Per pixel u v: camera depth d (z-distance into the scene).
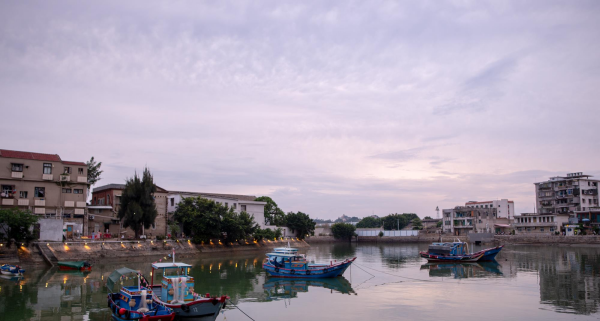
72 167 64.25
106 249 56.50
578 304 30.08
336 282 41.47
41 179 60.78
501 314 27.34
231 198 98.56
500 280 41.25
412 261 62.69
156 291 28.03
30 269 46.72
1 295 33.00
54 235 54.97
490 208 118.38
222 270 50.81
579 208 107.38
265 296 34.16
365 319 26.50
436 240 117.31
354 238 133.75
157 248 63.56
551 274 44.75
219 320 26.44
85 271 45.50
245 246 81.12
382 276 45.47
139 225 64.62
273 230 99.44
